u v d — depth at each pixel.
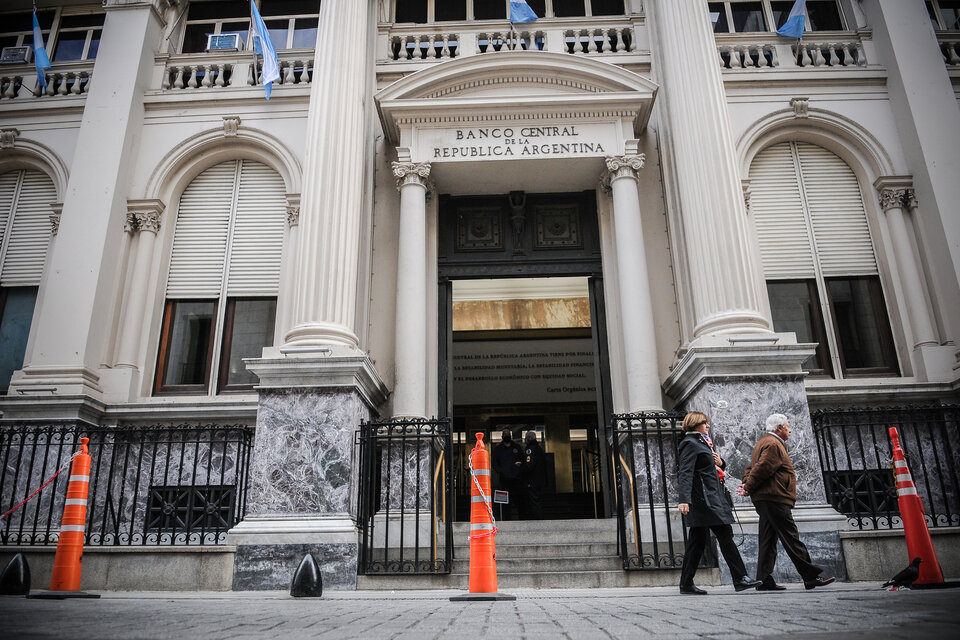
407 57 11.94
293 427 7.80
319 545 7.18
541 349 16.83
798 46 11.62
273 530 7.30
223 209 11.29
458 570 7.27
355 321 9.22
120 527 9.16
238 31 12.48
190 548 7.15
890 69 11.28
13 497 7.62
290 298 10.52
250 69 11.89
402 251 9.95
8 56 12.30
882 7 11.51
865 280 10.72
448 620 3.25
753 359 8.01
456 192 11.32
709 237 9.05
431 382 10.34
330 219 9.05
